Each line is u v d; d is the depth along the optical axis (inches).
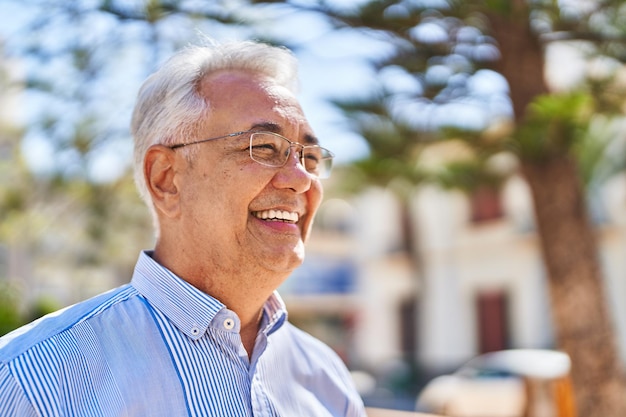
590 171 371.2
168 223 68.7
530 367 335.6
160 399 58.8
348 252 840.3
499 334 597.0
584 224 150.6
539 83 146.3
